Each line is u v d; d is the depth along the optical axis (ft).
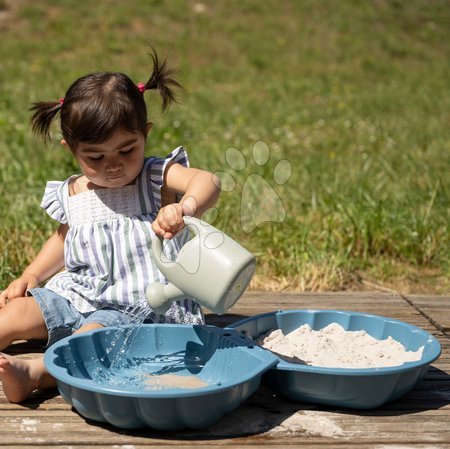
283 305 10.27
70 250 8.24
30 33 41.01
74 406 6.55
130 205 8.21
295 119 25.96
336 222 13.71
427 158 19.34
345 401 6.77
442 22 49.52
